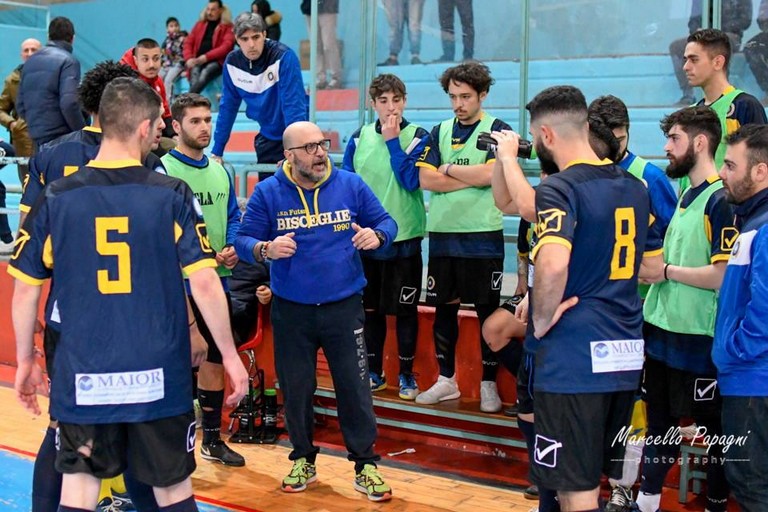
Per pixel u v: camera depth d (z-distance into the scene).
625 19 5.65
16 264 2.74
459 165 4.67
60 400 2.69
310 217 4.17
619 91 5.74
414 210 4.93
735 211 3.27
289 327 4.24
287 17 10.56
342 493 4.32
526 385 3.63
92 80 3.36
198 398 5.03
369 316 5.12
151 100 2.81
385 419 5.10
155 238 2.71
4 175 9.64
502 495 4.28
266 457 4.90
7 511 4.05
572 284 2.91
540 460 2.96
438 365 5.12
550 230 2.79
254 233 4.23
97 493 2.78
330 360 4.27
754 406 2.97
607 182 2.93
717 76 4.22
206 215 4.59
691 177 3.71
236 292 5.15
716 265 3.45
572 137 2.98
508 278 5.90
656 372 3.83
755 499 3.01
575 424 2.88
